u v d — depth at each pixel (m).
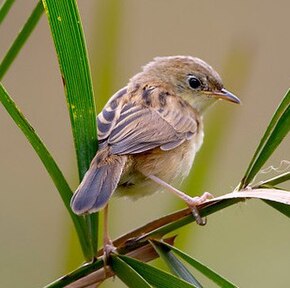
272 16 16.61
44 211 14.25
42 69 15.34
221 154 10.00
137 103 9.93
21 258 13.13
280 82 15.93
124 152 8.90
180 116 10.28
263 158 7.71
